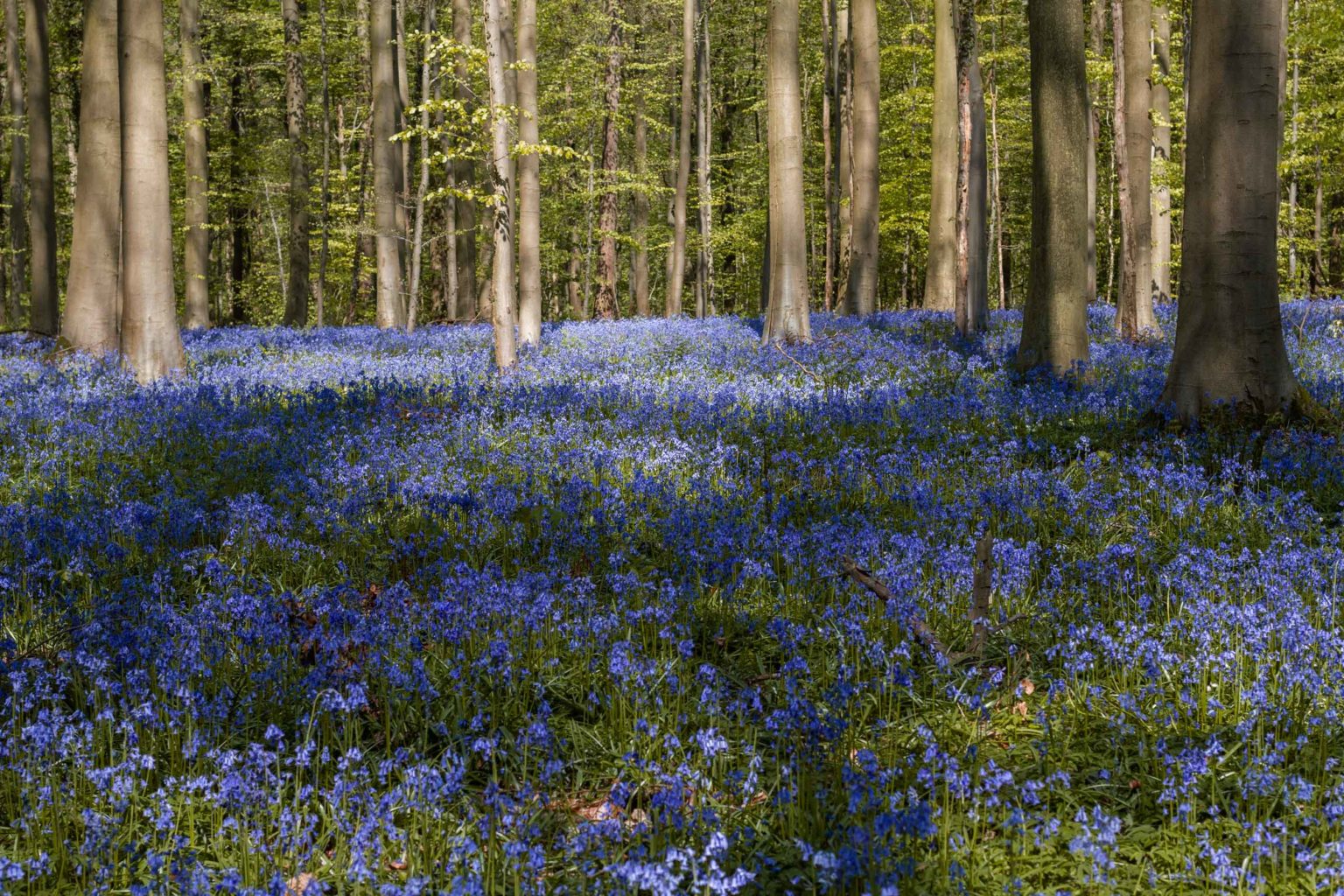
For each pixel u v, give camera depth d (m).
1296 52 27.03
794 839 3.31
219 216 39.28
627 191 37.06
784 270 17.95
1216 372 9.60
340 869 3.45
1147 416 9.89
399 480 8.08
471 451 9.30
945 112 24.28
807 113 43.12
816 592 6.00
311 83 37.94
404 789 3.64
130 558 6.45
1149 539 6.68
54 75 37.69
